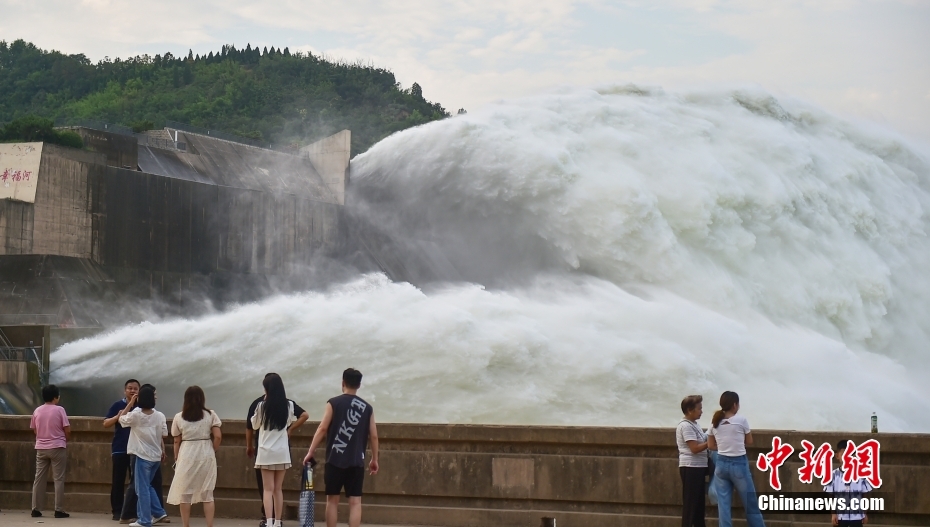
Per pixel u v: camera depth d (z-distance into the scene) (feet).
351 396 49.21
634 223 157.38
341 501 57.93
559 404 116.57
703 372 122.52
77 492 63.31
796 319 161.68
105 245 176.14
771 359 138.41
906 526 52.95
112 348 118.32
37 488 60.54
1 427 65.26
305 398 110.32
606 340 121.49
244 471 60.13
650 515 55.21
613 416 118.42
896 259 177.78
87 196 173.58
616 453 55.93
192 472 52.80
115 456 59.72
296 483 58.90
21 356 120.37
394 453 58.03
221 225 200.13
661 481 55.16
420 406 111.86
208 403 114.01
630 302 145.07
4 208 157.89
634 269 158.61
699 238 159.74
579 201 159.94
